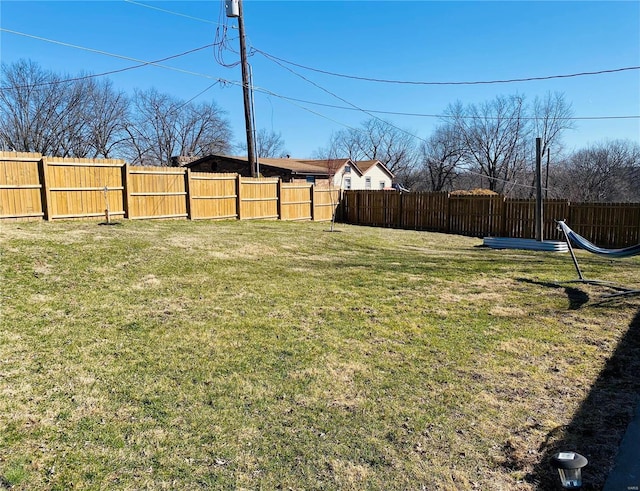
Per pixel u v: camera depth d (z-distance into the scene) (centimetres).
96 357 367
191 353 387
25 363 346
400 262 884
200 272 671
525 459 256
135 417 286
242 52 1528
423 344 429
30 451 245
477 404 318
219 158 2725
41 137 2986
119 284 575
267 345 412
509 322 500
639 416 301
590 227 1387
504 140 3978
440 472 245
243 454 254
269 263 784
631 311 547
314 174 2822
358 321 490
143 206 1159
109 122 3388
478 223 1594
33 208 945
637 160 3581
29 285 530
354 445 267
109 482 226
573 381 356
